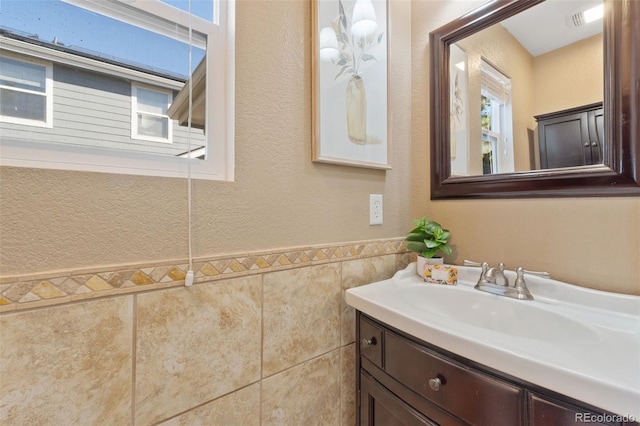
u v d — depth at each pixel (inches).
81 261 23.1
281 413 34.0
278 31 34.9
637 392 16.3
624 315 28.8
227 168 31.3
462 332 24.4
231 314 30.4
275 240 34.1
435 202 47.5
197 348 28.3
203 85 30.7
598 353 21.2
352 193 42.1
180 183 27.9
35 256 21.5
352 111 41.3
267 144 33.7
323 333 38.1
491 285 36.7
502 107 39.6
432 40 47.4
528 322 32.3
